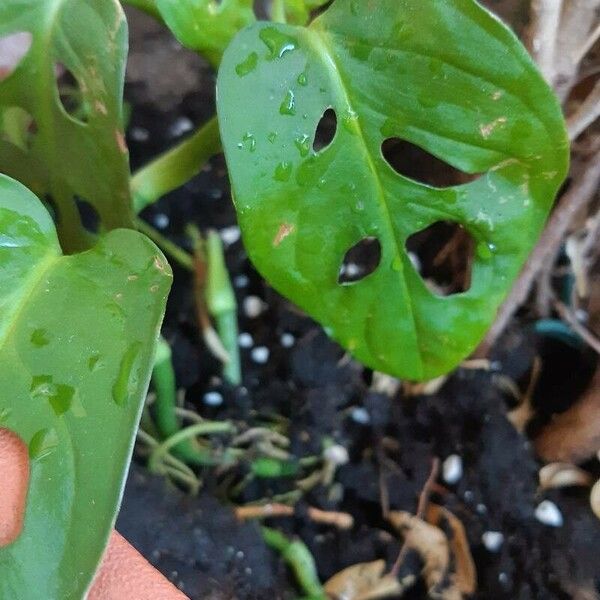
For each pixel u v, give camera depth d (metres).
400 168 0.24
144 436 0.21
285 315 0.24
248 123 0.12
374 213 0.14
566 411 0.22
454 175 0.22
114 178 0.14
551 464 0.22
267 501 0.22
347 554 0.21
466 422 0.22
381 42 0.13
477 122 0.13
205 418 0.23
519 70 0.12
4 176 0.12
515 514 0.21
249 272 0.25
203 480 0.22
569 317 0.23
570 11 0.16
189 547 0.18
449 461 0.22
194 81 0.29
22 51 0.13
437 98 0.13
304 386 0.23
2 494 0.09
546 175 0.13
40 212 0.12
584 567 0.20
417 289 0.15
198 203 0.26
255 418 0.23
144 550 0.18
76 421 0.10
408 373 0.16
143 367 0.10
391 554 0.21
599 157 0.19
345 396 0.23
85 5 0.13
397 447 0.22
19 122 0.16
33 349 0.11
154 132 0.28
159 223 0.26
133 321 0.11
